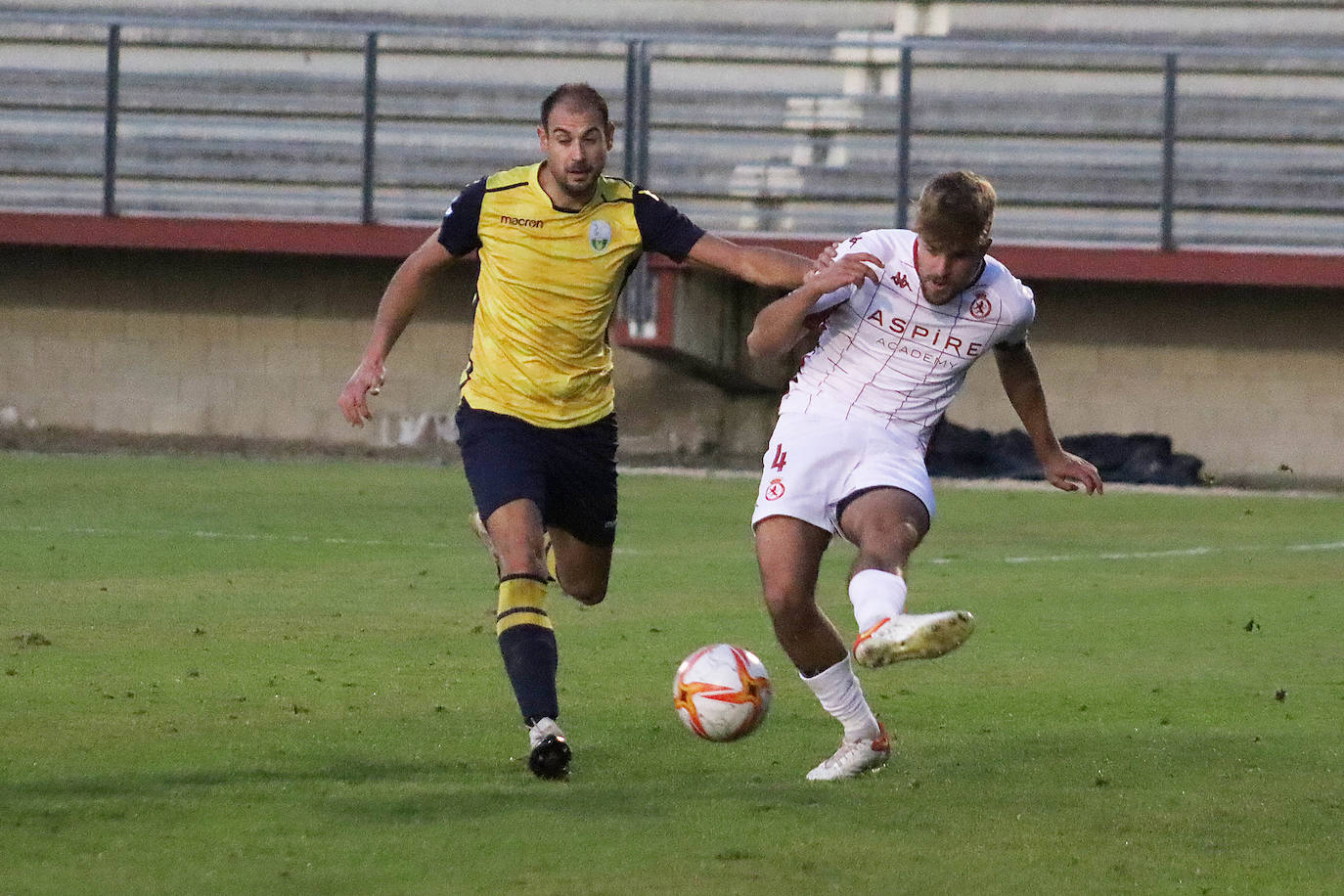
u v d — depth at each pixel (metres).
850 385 20.34
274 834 16.83
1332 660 29.72
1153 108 73.06
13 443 73.44
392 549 43.19
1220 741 22.77
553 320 21.36
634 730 22.97
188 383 74.06
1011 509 56.44
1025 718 24.42
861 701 20.19
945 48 69.12
